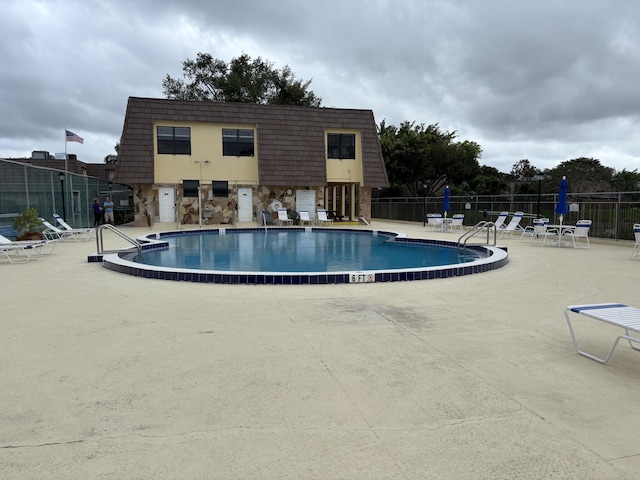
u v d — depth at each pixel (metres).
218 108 24.97
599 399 3.16
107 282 7.80
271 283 7.68
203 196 24.80
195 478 2.23
